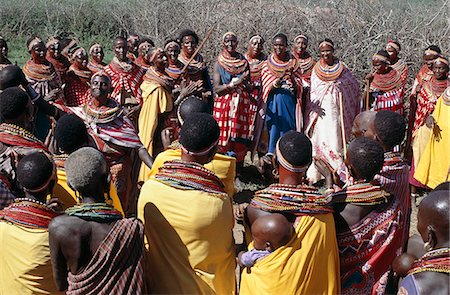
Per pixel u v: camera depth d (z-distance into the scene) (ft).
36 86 27.76
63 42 33.50
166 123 25.39
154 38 48.96
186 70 28.32
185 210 12.13
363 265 12.26
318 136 29.78
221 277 12.75
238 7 46.09
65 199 14.42
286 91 29.30
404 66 29.86
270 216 11.51
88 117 19.27
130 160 19.98
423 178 26.66
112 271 11.25
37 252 11.96
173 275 12.35
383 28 41.11
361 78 40.55
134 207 20.93
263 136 29.81
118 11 58.70
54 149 19.22
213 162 14.29
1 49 28.45
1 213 12.39
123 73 30.12
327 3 45.16
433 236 9.58
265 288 11.66
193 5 48.01
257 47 30.96
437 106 26.09
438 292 9.05
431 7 45.03
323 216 11.78
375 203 12.19
